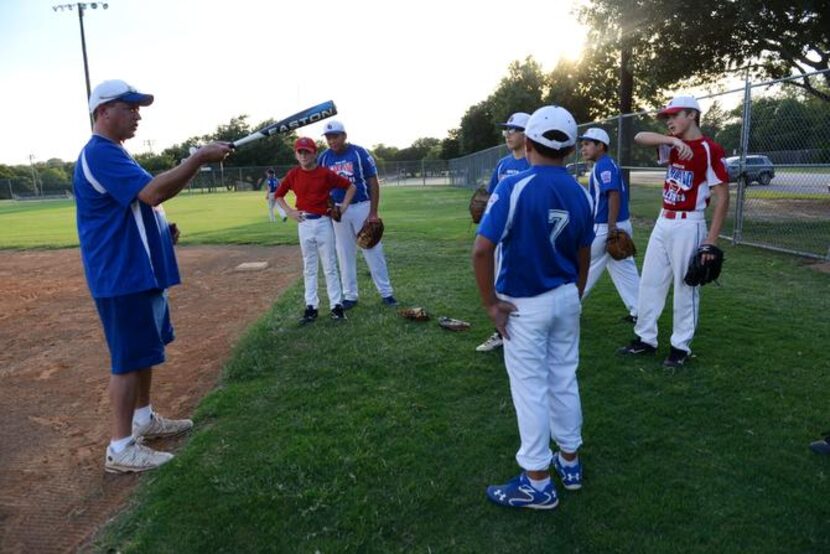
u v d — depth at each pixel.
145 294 3.06
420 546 2.38
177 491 2.80
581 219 2.46
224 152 3.18
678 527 2.44
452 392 3.79
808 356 4.22
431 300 6.13
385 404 3.63
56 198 53.09
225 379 4.20
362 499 2.68
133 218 2.98
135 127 3.07
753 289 6.18
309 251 5.40
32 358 5.08
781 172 10.09
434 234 11.55
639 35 13.71
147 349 3.10
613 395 3.68
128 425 3.10
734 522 2.46
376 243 5.79
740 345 4.46
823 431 3.17
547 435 2.54
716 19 13.08
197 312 6.39
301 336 5.05
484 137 58.84
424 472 2.88
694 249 3.88
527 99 46.81
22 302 7.30
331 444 3.16
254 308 6.43
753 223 10.93
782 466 2.85
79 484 3.01
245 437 3.30
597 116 40.62
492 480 2.81
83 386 4.39
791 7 12.74
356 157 5.77
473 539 2.41
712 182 3.75
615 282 5.20
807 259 7.85
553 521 2.51
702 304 5.59
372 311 5.77
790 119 9.09
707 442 3.09
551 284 2.44
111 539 2.53
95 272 2.96
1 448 3.43
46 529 2.65
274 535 2.47
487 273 2.41
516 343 2.49
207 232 14.02
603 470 2.88
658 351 4.43
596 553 2.31
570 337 2.58
